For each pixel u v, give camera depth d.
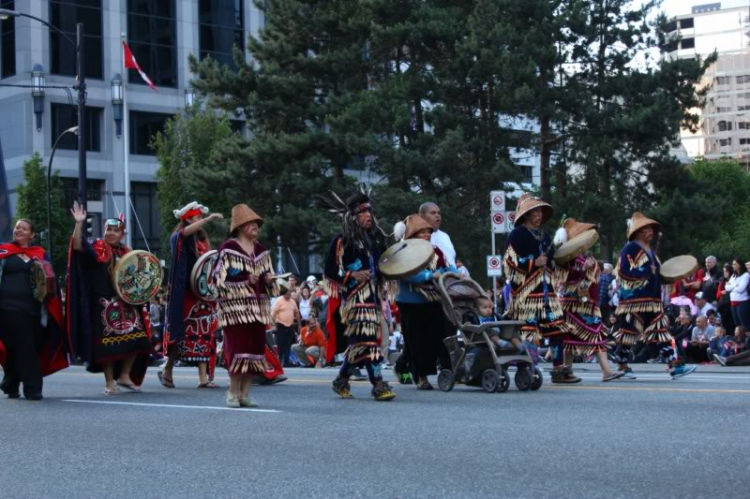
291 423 12.20
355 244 14.95
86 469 9.39
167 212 61.03
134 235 75.31
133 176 75.56
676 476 8.25
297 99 54.03
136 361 17.50
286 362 31.31
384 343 20.80
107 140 74.75
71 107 73.56
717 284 29.81
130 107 75.44
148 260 17.14
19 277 16.16
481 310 16.45
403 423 11.86
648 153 51.06
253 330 14.23
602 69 51.28
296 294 34.44
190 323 18.22
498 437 10.52
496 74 47.78
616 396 14.63
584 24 49.09
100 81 74.69
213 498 7.93
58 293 16.67
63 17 73.31
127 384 17.42
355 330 14.94
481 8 49.62
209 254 17.92
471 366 15.94
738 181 116.88
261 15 81.50
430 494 7.80
